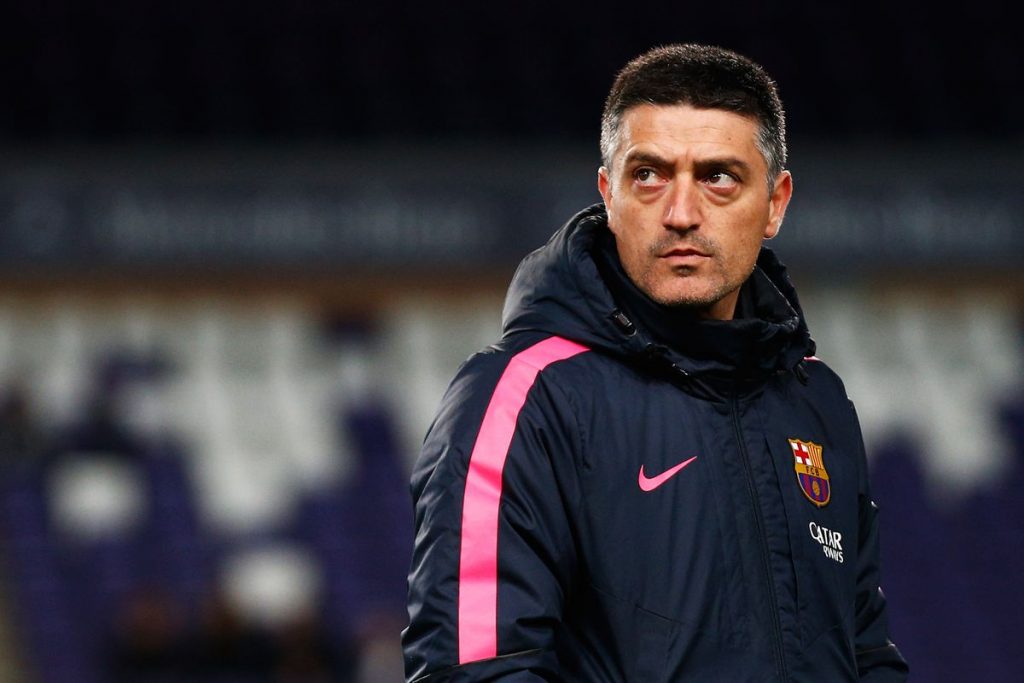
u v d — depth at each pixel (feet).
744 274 18.40
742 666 17.39
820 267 127.65
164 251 119.34
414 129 146.61
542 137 147.02
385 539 110.52
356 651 96.02
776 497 18.34
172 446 112.78
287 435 115.44
